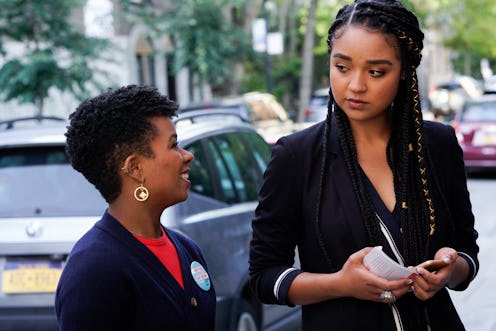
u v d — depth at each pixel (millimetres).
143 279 1788
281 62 26562
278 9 28406
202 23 16812
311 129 2145
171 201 1910
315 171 2088
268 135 11453
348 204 2025
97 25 14680
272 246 2131
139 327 1776
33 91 12133
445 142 2141
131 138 1835
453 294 6059
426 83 35688
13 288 3691
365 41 1943
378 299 1912
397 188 2047
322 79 30078
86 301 1713
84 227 3680
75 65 12133
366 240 2004
